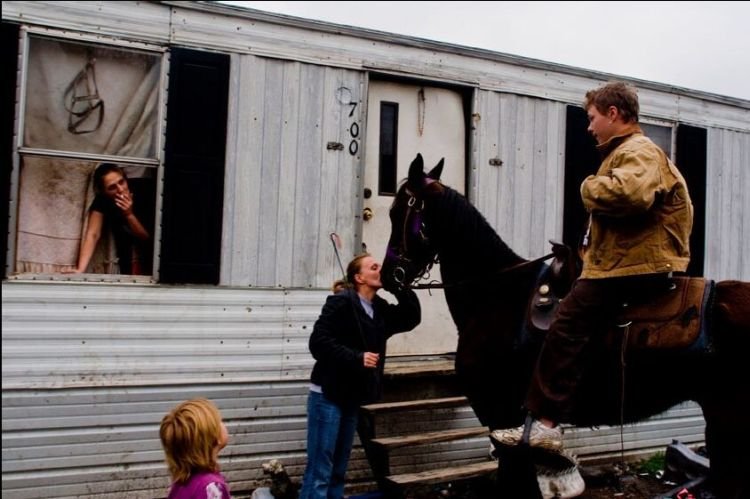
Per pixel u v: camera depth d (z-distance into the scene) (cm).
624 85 317
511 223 547
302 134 473
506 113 546
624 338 321
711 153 628
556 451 325
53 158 414
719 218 631
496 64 541
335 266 484
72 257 420
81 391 414
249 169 457
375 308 414
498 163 543
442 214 380
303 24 470
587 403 341
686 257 314
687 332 309
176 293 437
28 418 402
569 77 571
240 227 455
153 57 436
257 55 459
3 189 396
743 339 304
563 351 319
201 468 265
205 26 444
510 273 374
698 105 621
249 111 457
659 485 544
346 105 487
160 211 432
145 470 430
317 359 395
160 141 433
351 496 444
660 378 323
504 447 346
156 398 432
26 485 403
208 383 445
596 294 317
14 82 397
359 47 491
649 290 320
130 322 426
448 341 547
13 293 399
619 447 592
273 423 464
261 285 461
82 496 415
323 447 394
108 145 427
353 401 397
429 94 532
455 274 387
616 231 312
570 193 572
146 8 429
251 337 457
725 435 311
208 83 445
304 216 474
